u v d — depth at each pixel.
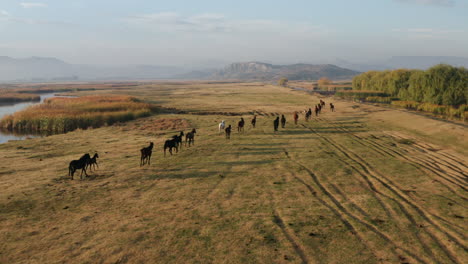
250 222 12.31
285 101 89.31
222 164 21.62
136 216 12.95
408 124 40.59
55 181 17.72
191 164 21.62
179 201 14.69
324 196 15.39
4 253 9.91
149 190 16.28
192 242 10.70
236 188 16.59
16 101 108.19
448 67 64.25
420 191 16.28
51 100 85.62
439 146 28.36
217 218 12.73
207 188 16.58
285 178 18.39
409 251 10.15
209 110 67.69
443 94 62.75
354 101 87.75
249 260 9.55
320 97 102.62
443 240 10.88
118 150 26.95
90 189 16.41
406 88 87.12
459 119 50.59
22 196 15.12
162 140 32.25
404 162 22.53
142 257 9.73
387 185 17.30
